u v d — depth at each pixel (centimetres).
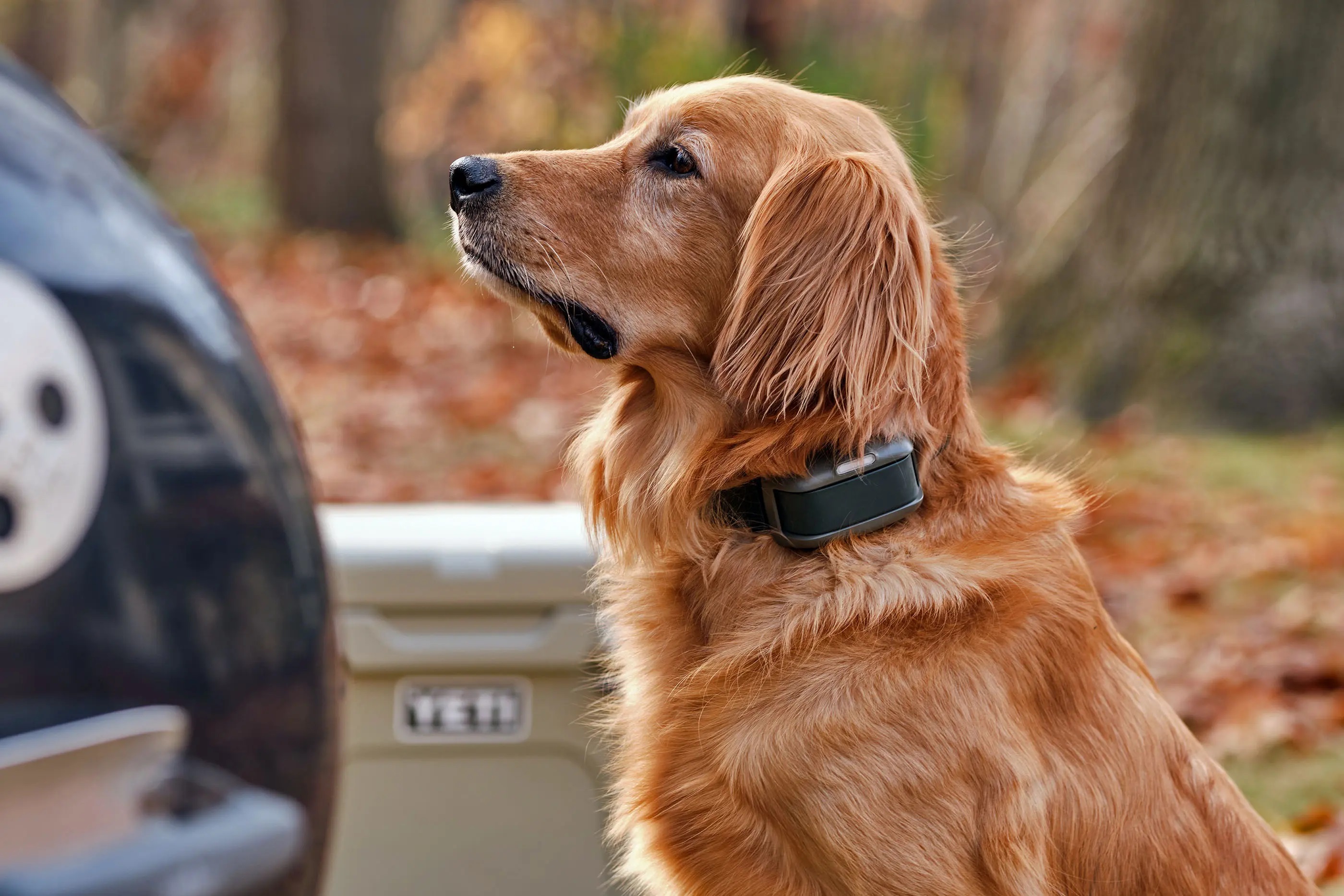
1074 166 1513
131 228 106
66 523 96
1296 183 805
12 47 3419
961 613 223
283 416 115
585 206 268
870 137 270
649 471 261
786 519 237
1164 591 549
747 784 221
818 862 218
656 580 254
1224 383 793
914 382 237
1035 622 226
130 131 2462
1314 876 344
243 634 107
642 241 265
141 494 101
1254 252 809
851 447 235
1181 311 817
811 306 243
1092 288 855
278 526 110
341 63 1775
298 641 111
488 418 821
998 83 2795
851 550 234
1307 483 681
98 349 100
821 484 234
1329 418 784
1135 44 863
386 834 260
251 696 107
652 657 250
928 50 2550
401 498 661
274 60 1889
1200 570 569
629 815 240
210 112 3222
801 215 248
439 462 727
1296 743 418
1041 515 244
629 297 265
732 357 249
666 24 1409
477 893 262
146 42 3678
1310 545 584
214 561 105
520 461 728
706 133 263
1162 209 835
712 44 1293
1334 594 533
